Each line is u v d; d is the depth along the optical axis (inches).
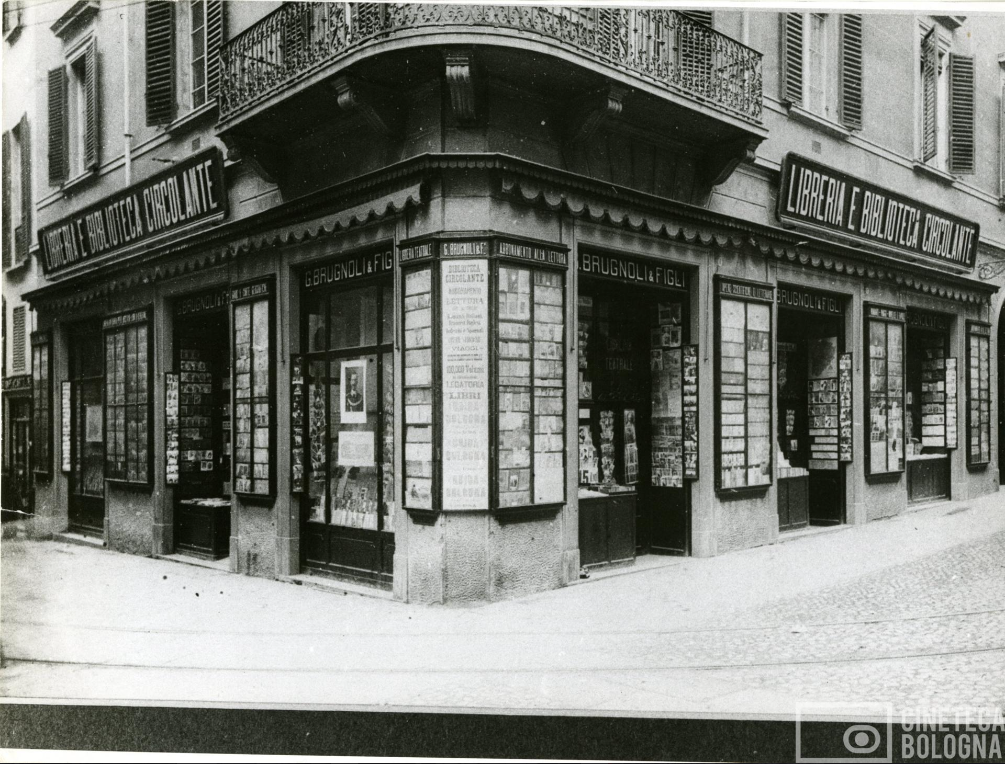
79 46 499.2
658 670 222.1
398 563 308.8
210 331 459.2
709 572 346.0
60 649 259.3
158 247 429.7
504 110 309.1
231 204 408.5
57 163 518.6
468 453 293.7
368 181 312.7
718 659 231.9
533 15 288.8
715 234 378.9
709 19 379.6
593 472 368.8
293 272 366.0
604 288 374.9
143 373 447.5
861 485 468.8
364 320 339.0
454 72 285.4
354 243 331.0
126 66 463.5
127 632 277.9
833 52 462.3
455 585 293.3
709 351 383.9
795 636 251.9
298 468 364.5
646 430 396.8
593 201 326.3
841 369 471.2
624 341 389.1
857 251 456.4
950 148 547.5
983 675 215.3
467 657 237.8
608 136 346.0
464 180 296.8
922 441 573.3
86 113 500.7
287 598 324.5
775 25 428.1
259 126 349.7
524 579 306.7
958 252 550.9
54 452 521.0
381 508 328.2
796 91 439.5
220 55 363.3
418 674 225.1
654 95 326.0
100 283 478.3
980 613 273.4
